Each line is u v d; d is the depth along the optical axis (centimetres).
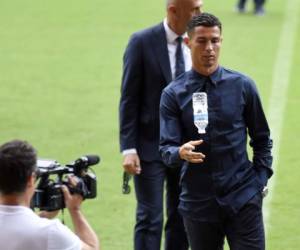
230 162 1561
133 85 1856
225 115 1553
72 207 1221
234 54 4181
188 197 1581
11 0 5659
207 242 1596
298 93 3528
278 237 2155
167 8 1830
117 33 4684
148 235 1861
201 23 1553
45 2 5581
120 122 1877
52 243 1169
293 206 2355
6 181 1168
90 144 2917
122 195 2448
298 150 2842
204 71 1562
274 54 4194
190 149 1488
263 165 1592
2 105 3406
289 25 4859
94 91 3603
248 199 1555
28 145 1188
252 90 1575
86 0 5600
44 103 3434
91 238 1210
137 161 1861
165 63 1842
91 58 4175
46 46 4447
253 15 5144
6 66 4056
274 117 3212
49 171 1243
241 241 1562
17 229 1171
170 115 1581
